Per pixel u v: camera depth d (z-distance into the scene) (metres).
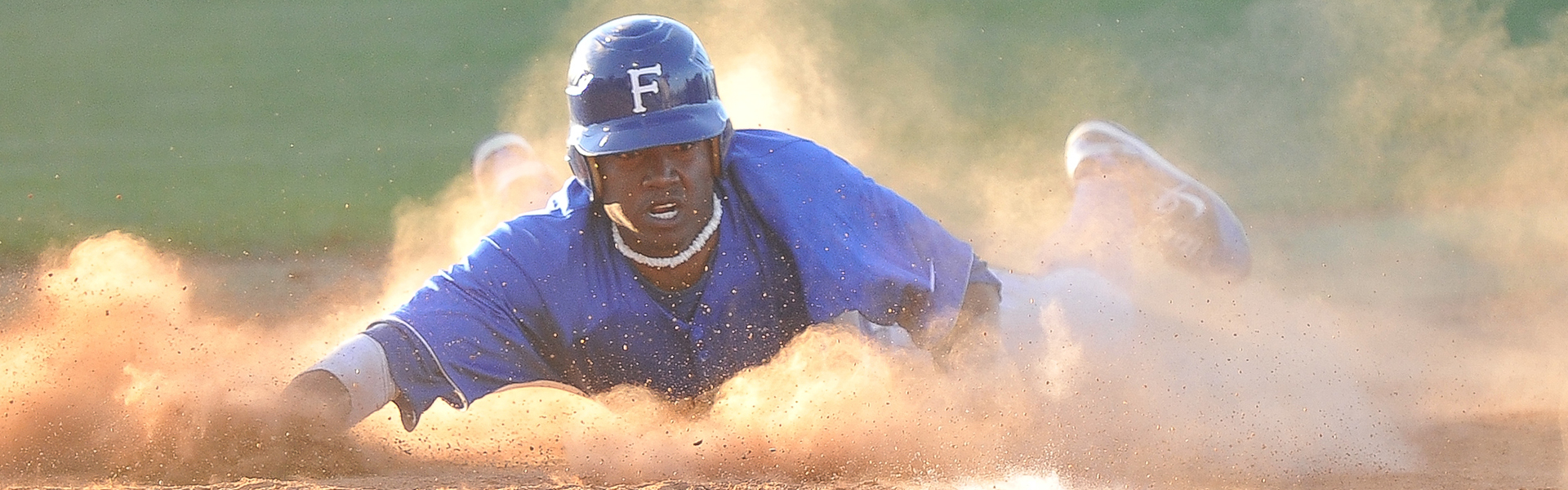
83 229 47.62
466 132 63.88
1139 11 80.19
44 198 53.34
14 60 80.19
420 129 64.94
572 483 18.97
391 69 76.56
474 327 19.14
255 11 88.81
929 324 20.22
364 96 71.56
